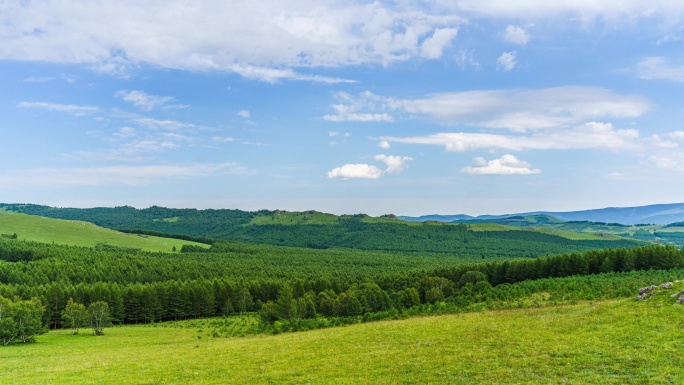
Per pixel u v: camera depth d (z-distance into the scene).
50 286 160.88
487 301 105.00
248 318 161.12
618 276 130.38
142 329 140.88
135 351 79.69
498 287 140.38
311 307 142.00
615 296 89.31
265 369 47.75
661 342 41.06
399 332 65.31
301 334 81.81
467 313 87.31
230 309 175.38
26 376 52.91
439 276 185.50
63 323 141.62
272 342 70.12
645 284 102.94
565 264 159.25
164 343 102.62
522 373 37.19
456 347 49.97
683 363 35.09
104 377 49.28
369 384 38.41
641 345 40.84
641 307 56.19
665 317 49.22
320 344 62.19
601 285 105.81
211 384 42.75
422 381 38.03
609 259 151.88
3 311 108.81
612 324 50.56
